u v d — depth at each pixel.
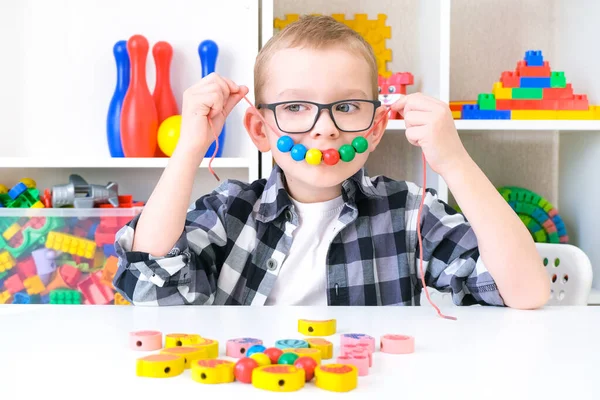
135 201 1.81
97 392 0.44
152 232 0.90
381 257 1.09
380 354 0.55
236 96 0.95
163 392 0.45
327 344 0.57
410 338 0.57
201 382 0.47
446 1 1.61
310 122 0.93
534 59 1.65
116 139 1.69
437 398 0.43
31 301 1.49
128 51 1.68
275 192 1.08
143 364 0.48
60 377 0.48
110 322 0.69
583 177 1.82
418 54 1.91
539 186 2.02
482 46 2.00
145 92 1.66
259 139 1.09
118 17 1.82
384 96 1.63
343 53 0.96
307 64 0.94
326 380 0.45
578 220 1.85
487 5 2.00
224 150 1.76
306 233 1.08
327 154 0.90
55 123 1.84
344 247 1.08
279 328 0.67
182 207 0.91
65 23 1.83
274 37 1.04
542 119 1.62
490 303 0.90
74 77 1.83
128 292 0.90
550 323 0.70
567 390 0.45
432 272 1.05
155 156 1.73
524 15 2.00
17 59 1.83
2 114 1.83
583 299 1.17
